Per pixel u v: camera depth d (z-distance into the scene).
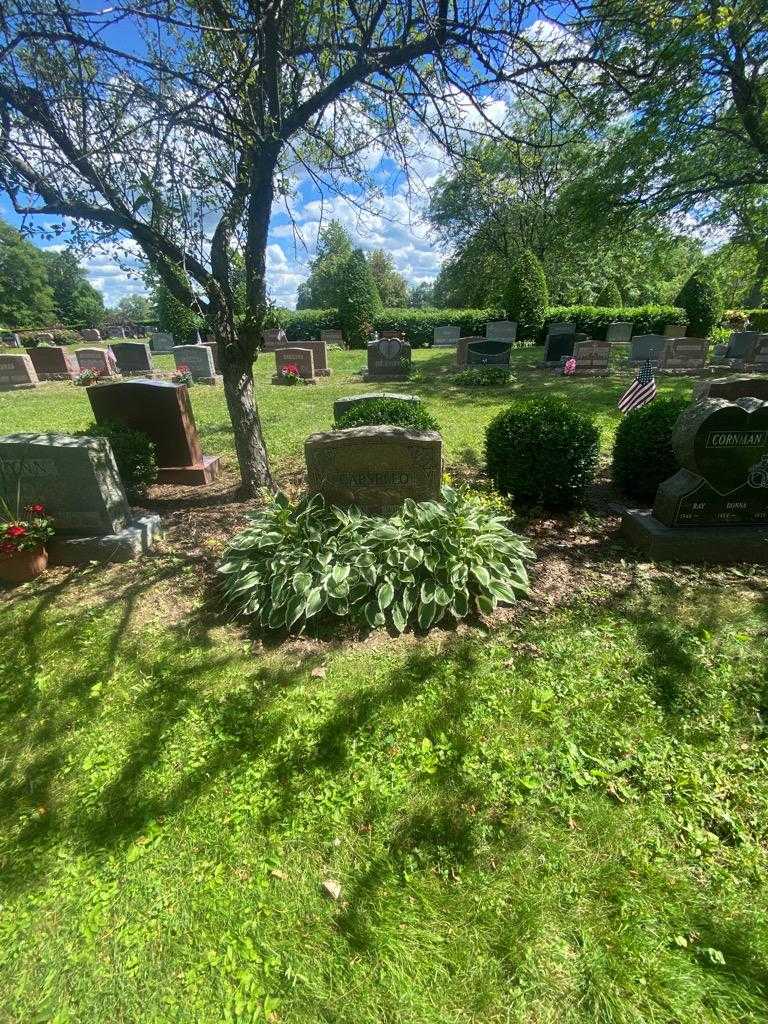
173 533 5.25
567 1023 1.55
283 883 1.98
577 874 1.96
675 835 2.10
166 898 1.95
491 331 20.70
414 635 3.44
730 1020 1.55
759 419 4.03
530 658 3.17
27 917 1.91
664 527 4.46
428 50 3.45
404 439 4.27
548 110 3.68
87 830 2.22
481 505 4.43
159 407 6.41
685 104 9.21
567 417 5.18
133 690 3.04
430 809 2.24
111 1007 1.64
